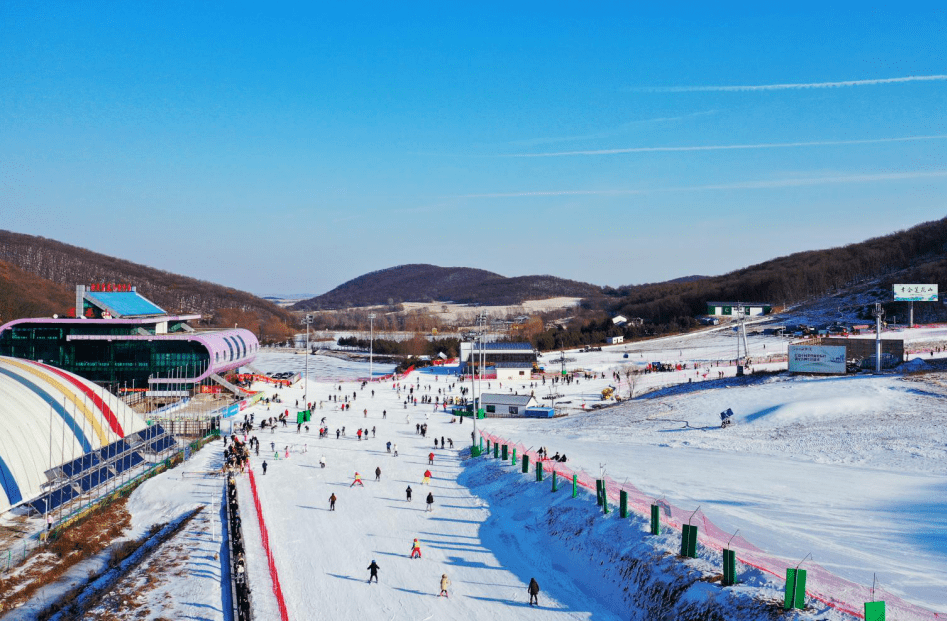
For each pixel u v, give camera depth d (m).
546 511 50.72
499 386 141.00
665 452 72.00
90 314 117.88
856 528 43.72
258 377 144.50
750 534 42.06
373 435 88.50
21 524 51.69
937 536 41.72
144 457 70.56
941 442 65.50
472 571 42.09
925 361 110.06
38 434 60.97
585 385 139.88
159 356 114.12
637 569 37.81
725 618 31.28
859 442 69.06
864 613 28.44
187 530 50.41
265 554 45.19
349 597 38.22
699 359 164.88
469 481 64.38
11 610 38.28
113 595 39.19
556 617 35.66
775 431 77.81
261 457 75.75
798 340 178.88
